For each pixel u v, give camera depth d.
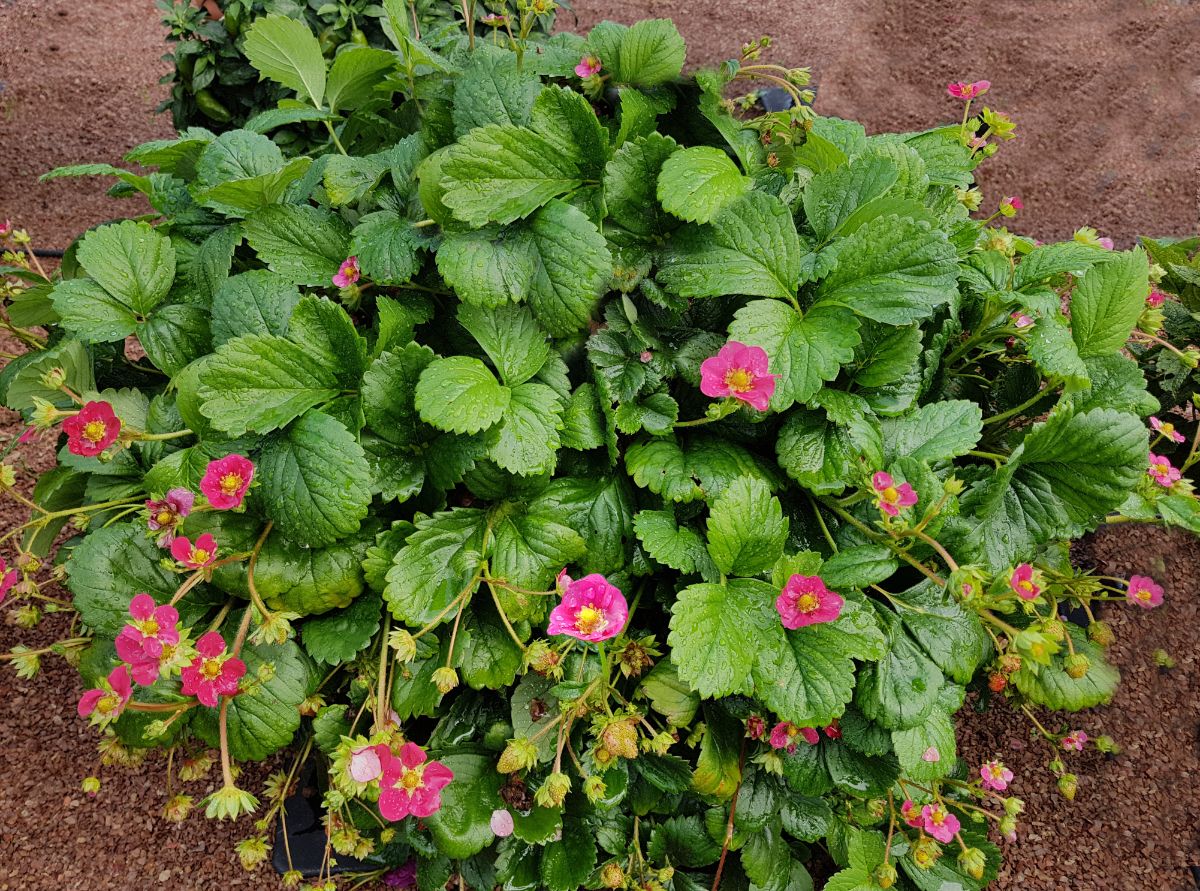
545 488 1.89
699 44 5.63
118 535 1.81
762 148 2.28
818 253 1.95
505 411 1.76
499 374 1.87
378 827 2.01
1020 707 2.59
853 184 1.97
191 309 1.99
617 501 1.92
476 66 1.99
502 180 1.87
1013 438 2.17
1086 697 2.14
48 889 2.45
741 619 1.72
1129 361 1.96
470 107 1.96
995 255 2.06
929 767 1.79
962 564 1.68
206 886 2.45
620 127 2.09
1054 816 2.59
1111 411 1.77
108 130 5.04
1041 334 1.92
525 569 1.79
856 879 2.01
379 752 1.51
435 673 1.63
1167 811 2.58
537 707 1.86
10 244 2.24
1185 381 2.66
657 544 1.75
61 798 2.63
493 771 1.90
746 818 2.03
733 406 1.70
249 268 2.19
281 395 1.76
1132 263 1.95
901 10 5.81
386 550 1.79
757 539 1.74
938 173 2.24
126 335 1.90
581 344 2.01
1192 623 2.94
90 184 4.72
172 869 2.49
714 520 1.69
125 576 1.80
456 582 1.76
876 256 1.82
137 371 2.21
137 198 4.63
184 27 3.79
